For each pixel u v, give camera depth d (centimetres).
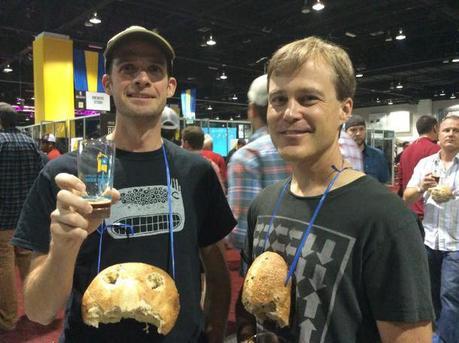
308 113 97
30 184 324
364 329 93
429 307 87
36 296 98
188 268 123
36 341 316
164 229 123
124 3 944
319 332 92
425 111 2064
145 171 126
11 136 316
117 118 129
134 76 123
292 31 1093
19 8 966
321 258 95
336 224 95
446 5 920
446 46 1277
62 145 749
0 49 1248
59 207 87
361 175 101
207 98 2128
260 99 216
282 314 95
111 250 118
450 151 286
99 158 95
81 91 966
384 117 2253
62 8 952
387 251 88
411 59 1351
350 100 104
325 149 101
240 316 122
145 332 112
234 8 966
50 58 895
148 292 94
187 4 915
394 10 944
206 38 1141
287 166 203
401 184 392
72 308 115
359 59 1398
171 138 340
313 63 97
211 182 138
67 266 90
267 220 113
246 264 125
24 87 1834
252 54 1359
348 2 910
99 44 1153
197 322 122
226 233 141
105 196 95
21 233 115
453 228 275
